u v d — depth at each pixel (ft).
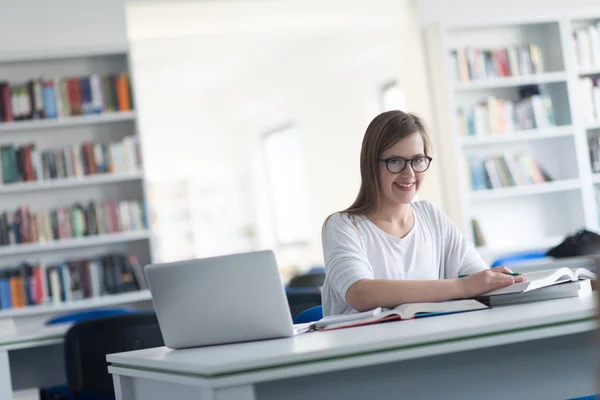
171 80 43.11
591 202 23.93
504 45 24.49
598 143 24.25
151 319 12.00
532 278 7.77
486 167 23.68
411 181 8.86
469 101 24.21
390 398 6.14
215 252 49.34
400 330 6.35
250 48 37.65
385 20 29.76
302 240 42.73
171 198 49.49
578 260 16.60
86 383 11.84
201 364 5.72
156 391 6.86
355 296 7.97
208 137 49.52
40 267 21.65
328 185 39.50
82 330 11.81
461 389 6.33
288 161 45.34
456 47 24.20
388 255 8.95
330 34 34.96
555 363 6.63
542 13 23.84
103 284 21.98
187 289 7.08
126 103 22.38
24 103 21.84
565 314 6.26
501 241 24.39
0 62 22.17
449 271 9.40
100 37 22.91
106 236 21.99
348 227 8.89
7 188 21.52
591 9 24.17
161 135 48.98
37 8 22.61
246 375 5.64
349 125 37.01
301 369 5.73
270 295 6.99
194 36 33.83
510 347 6.49
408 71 25.40
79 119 21.94
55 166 21.98
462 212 23.40
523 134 23.59
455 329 6.00
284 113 43.32
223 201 49.44
